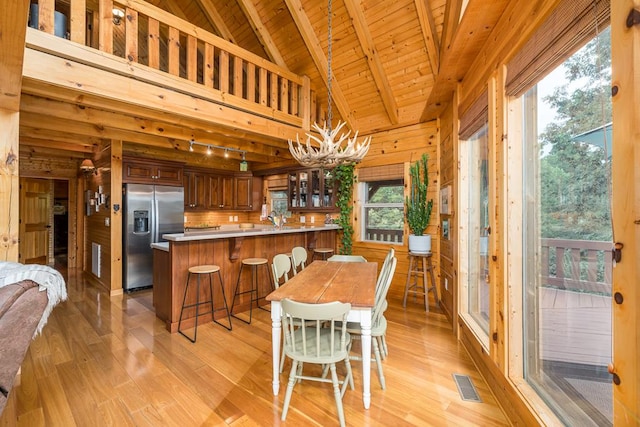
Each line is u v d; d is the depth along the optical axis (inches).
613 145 37.4
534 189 66.0
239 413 70.7
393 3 125.1
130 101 100.3
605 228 47.3
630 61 34.6
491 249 78.8
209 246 134.6
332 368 68.0
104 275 183.3
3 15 38.0
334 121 193.5
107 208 178.1
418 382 84.4
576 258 54.1
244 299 149.1
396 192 177.6
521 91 65.5
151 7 104.7
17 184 83.1
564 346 57.3
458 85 113.1
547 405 60.0
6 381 44.6
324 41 148.5
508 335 70.4
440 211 148.9
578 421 53.2
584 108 49.8
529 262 68.1
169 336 114.8
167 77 108.0
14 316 44.9
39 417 68.1
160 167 195.5
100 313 139.6
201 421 67.9
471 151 112.0
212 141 170.7
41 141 177.8
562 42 49.9
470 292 112.7
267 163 241.9
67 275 215.2
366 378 72.3
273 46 159.5
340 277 96.1
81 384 81.5
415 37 133.3
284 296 75.9
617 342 37.1
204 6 167.0
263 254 159.9
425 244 146.3
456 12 96.4
